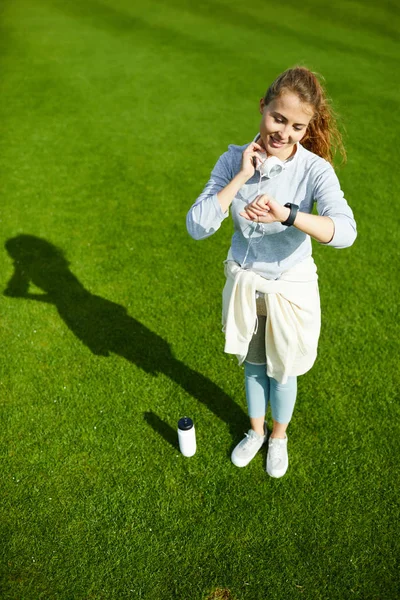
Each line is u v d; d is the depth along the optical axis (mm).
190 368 3508
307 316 2332
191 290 4215
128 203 5430
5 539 2574
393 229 4891
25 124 7418
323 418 3141
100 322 3898
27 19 13602
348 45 10945
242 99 8250
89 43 11461
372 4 13867
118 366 3521
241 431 3098
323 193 2029
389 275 4297
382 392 3285
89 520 2650
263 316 2426
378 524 2600
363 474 2830
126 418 3170
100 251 4691
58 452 2975
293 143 2016
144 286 4270
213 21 13023
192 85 8859
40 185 5789
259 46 10984
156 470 2879
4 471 2879
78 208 5352
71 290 4227
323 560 2475
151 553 2516
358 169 5984
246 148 2115
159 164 6223
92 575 2438
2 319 3912
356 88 8500
